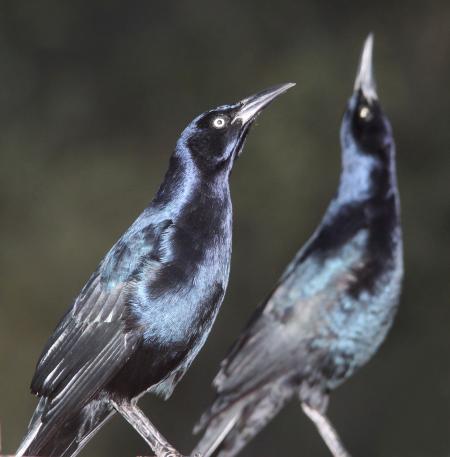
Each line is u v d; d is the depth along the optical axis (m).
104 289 7.71
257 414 9.77
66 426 7.73
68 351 7.71
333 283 9.95
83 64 20.52
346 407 16.75
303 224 18.06
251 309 17.53
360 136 10.27
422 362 17.09
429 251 17.88
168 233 7.72
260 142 18.34
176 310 7.67
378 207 10.16
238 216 18.05
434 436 16.72
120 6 20.70
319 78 19.23
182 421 16.80
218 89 20.25
